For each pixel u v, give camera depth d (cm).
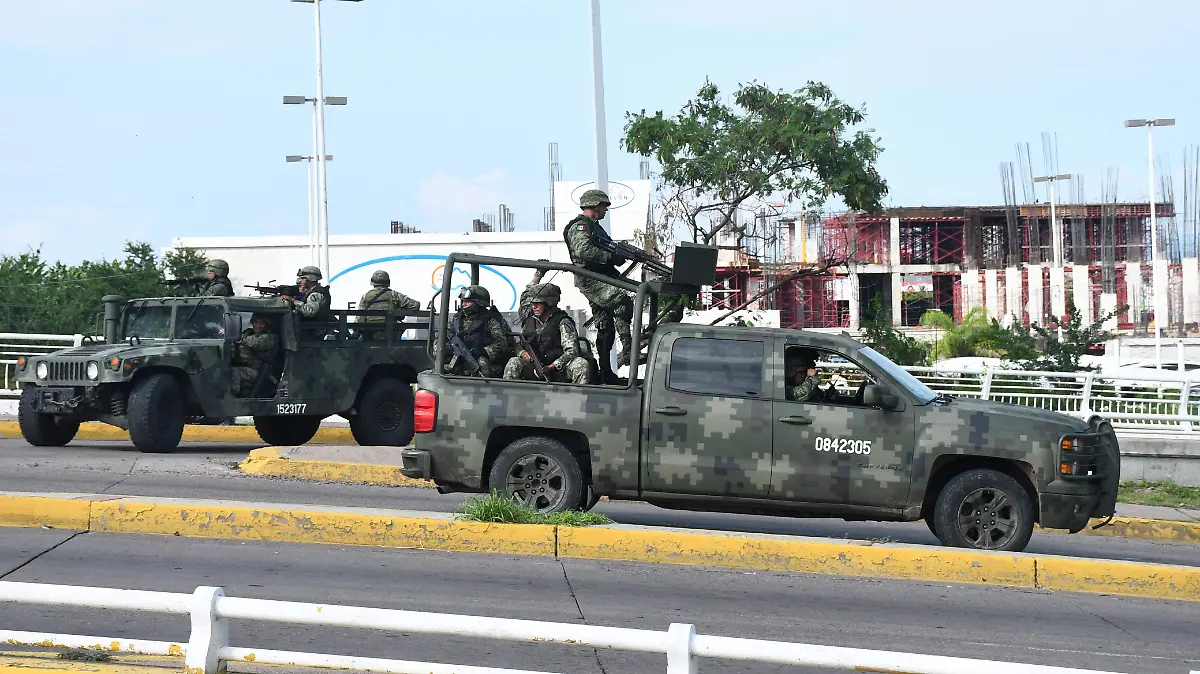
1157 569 1291
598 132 2398
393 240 6322
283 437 2564
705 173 3372
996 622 1128
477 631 730
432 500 1803
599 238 1535
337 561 1266
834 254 3653
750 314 3812
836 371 1531
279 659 759
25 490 1673
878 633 1065
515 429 1463
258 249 6500
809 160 3294
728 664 962
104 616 1005
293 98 5234
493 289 6075
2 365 3164
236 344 2295
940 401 1421
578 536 1339
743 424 1408
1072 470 1373
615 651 973
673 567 1307
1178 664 1014
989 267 9006
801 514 1422
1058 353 4344
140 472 1912
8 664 811
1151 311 8675
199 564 1226
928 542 1588
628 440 1427
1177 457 2378
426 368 2516
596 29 2403
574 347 1532
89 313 5341
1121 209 8919
